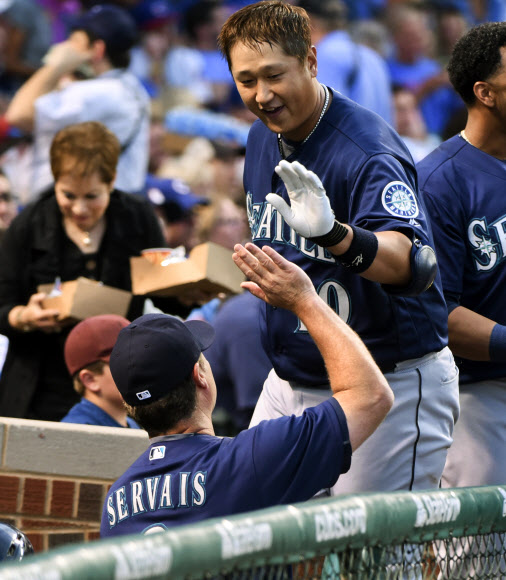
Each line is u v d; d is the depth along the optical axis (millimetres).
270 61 9805
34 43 30719
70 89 22266
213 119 31609
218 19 35125
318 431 8578
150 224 17000
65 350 14984
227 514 8531
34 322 15766
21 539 8602
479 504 7961
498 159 12797
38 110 22594
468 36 12719
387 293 9992
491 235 12547
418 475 10992
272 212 10984
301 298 8953
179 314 17156
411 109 36062
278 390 11547
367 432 8734
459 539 7973
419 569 7688
